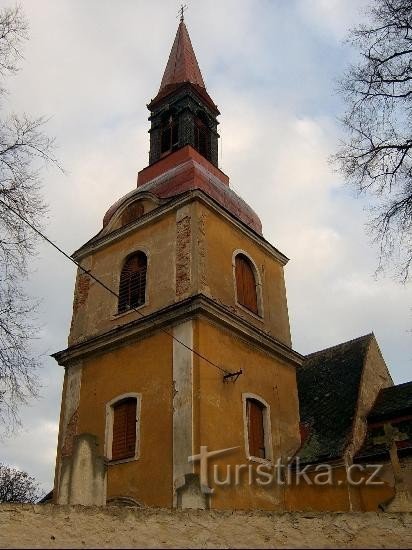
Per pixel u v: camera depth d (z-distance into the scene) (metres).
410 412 17.75
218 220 19.28
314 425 18.86
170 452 14.85
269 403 17.83
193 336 15.96
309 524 7.35
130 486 15.22
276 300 20.88
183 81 24.91
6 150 11.15
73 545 6.11
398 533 7.34
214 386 15.73
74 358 18.94
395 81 12.09
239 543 6.78
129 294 19.00
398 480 12.60
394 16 11.87
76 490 9.51
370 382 20.33
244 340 17.78
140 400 16.34
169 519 6.82
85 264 21.22
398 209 11.87
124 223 20.77
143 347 17.16
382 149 12.11
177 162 21.88
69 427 17.78
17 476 39.31
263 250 21.34
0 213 11.04
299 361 19.95
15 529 6.04
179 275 17.64
